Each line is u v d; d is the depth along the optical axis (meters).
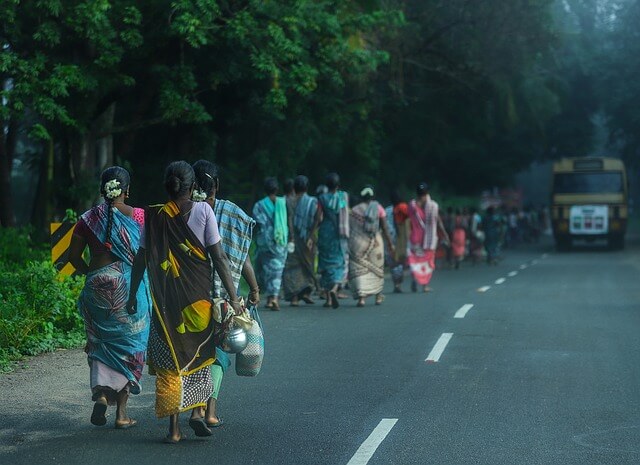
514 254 79.94
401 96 59.19
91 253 13.72
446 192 91.50
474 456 12.45
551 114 72.12
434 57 63.72
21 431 13.77
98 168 39.84
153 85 39.41
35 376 18.19
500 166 89.62
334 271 30.23
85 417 14.73
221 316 12.65
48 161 39.91
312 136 49.59
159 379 12.65
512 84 66.81
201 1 33.75
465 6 60.28
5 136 39.56
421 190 36.53
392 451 12.70
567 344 22.42
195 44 33.97
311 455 12.48
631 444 13.09
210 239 12.61
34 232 37.94
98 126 38.69
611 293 36.62
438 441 13.24
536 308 30.47
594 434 13.66
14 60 30.89
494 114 70.81
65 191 38.75
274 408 15.39
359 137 56.78
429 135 72.31
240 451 12.67
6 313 21.05
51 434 13.61
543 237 126.31
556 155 96.06
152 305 12.64
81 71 32.47
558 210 82.94
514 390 16.89
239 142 48.75
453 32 62.19
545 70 73.88
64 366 19.28
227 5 36.34
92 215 13.62
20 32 31.94
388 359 20.22
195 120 37.66
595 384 17.45
